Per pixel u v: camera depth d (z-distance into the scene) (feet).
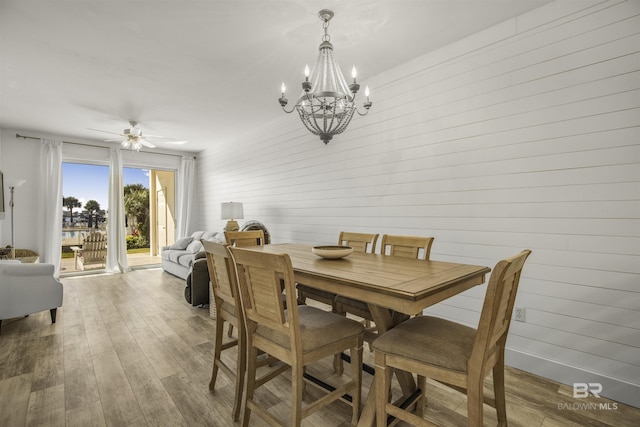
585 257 6.70
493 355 4.44
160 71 10.36
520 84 7.62
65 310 11.85
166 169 22.45
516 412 5.87
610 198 6.41
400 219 10.21
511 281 4.38
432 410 5.93
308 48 9.03
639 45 6.12
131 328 10.00
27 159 17.02
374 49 9.20
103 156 19.51
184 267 16.28
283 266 4.34
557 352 7.06
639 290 6.11
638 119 6.12
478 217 8.35
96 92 12.03
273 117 15.39
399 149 10.22
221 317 6.48
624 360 6.25
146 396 6.31
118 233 19.51
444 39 8.70
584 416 5.76
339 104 6.57
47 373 7.19
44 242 17.02
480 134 8.31
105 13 7.34
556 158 7.08
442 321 5.30
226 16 7.52
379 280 4.73
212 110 14.24
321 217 13.23
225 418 5.66
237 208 16.79
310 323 5.25
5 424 5.43
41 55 9.27
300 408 4.55
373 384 5.35
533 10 7.41
